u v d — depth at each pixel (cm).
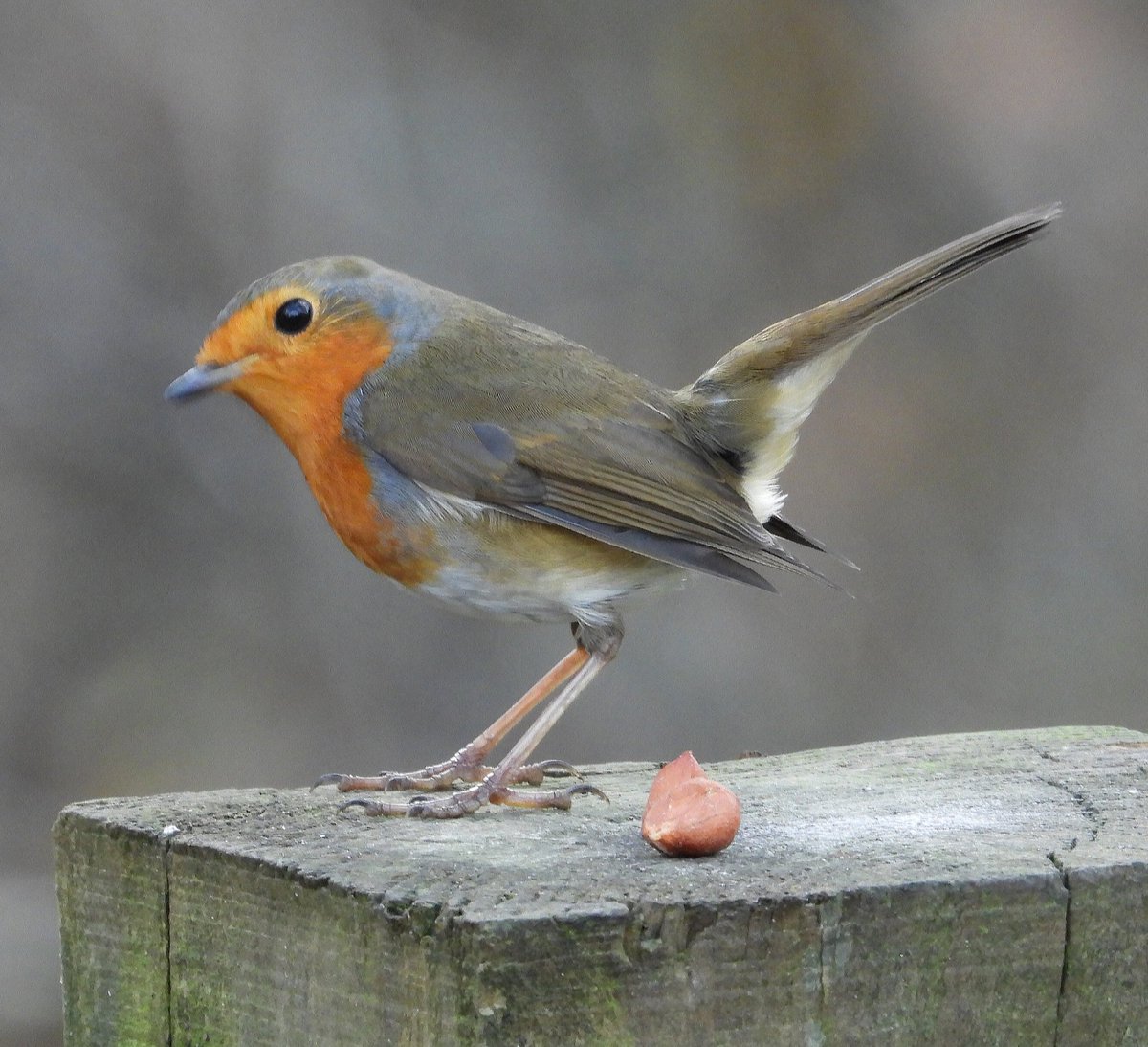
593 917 459
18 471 1377
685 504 693
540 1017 458
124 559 1373
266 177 1419
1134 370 1412
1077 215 1436
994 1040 487
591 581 686
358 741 1324
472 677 1332
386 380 682
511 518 680
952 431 1400
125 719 1338
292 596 1358
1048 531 1385
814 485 1385
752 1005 470
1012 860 504
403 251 1419
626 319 1423
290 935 510
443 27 1459
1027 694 1341
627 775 684
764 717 1312
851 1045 477
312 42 1438
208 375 679
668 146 1456
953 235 1443
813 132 1456
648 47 1468
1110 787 610
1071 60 1449
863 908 477
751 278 1435
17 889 1272
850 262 1438
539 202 1438
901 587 1365
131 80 1416
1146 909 496
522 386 693
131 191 1411
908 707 1334
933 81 1456
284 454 1373
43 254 1398
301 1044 507
